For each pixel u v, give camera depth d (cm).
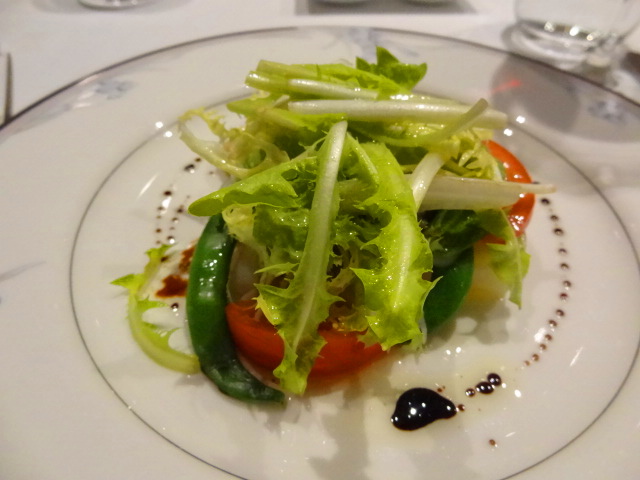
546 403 15
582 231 19
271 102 17
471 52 24
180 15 28
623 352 16
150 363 15
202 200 14
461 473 13
